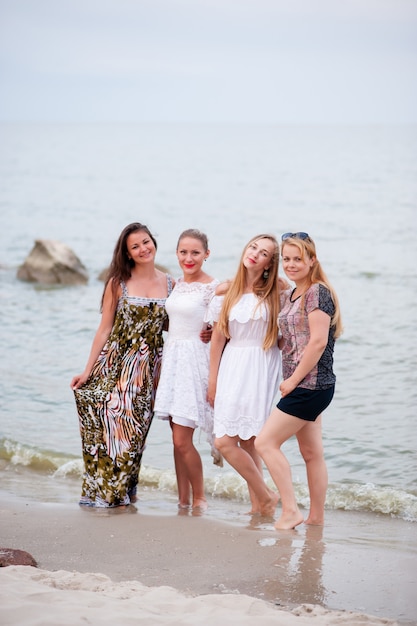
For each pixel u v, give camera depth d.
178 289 5.75
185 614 3.55
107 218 34.25
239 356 5.49
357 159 75.94
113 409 5.77
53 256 17.78
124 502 5.80
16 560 4.35
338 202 39.16
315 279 5.18
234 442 5.51
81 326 13.26
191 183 51.88
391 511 5.83
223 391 5.50
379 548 4.81
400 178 52.75
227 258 22.08
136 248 5.75
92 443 5.79
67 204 40.19
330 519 5.62
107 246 25.30
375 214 33.94
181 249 5.68
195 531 5.05
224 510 5.83
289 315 5.17
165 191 46.91
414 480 6.46
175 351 5.70
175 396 5.66
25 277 18.00
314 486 5.37
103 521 5.29
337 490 6.18
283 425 5.18
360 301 15.30
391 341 11.89
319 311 5.02
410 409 8.52
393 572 4.36
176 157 84.56
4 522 5.26
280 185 49.28
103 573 4.33
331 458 7.08
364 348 11.50
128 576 4.29
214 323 5.56
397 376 9.95
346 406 8.70
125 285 5.83
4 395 9.28
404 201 38.97
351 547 4.79
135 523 5.23
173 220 33.31
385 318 13.58
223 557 4.57
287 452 7.25
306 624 3.50
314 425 5.32
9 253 24.08
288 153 91.12
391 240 25.67
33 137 169.25
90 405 5.79
